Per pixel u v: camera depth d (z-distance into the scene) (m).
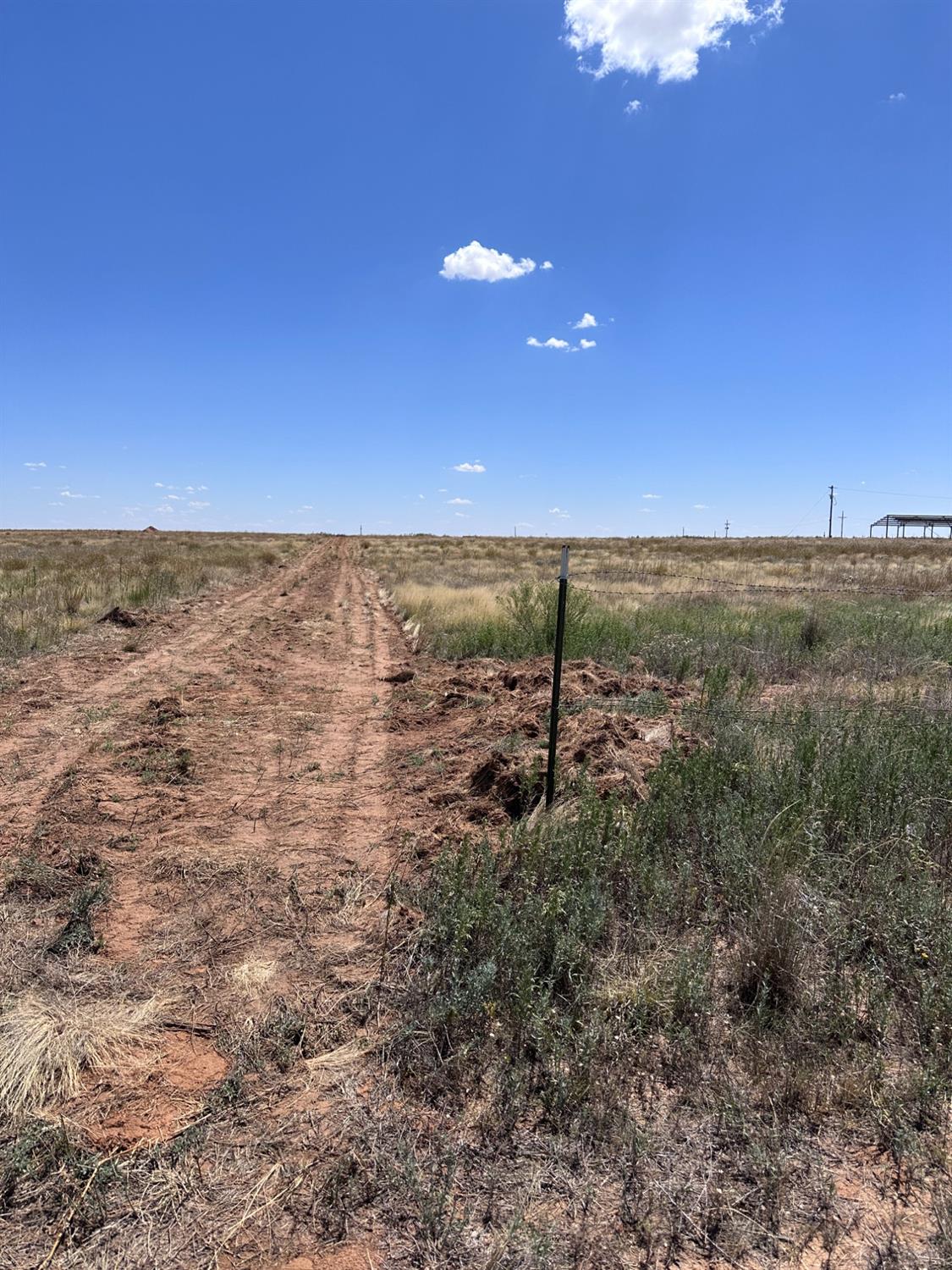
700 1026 3.13
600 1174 2.51
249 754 7.34
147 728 8.04
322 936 4.04
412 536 91.12
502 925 3.54
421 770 6.78
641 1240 2.28
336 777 6.71
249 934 4.07
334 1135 2.70
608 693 8.86
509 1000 3.23
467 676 10.55
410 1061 3.04
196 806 5.92
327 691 10.30
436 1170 2.53
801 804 4.75
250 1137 2.69
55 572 23.16
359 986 3.58
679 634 12.28
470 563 34.53
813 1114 2.73
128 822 5.56
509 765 6.03
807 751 5.51
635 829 4.51
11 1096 2.86
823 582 22.05
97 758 6.97
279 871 4.79
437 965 3.54
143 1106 2.85
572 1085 2.78
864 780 5.14
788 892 3.67
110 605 16.86
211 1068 3.08
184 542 51.28
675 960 3.42
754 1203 2.40
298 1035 3.25
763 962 3.37
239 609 19.09
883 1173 2.52
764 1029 3.13
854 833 4.54
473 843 4.81
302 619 17.84
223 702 9.43
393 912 4.23
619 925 3.81
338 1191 2.45
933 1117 2.71
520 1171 2.53
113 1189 2.46
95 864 4.78
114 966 3.75
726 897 4.04
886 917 3.71
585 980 3.32
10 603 15.55
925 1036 3.09
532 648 12.16
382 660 12.70
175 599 19.70
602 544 56.03
